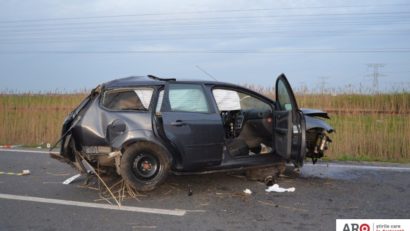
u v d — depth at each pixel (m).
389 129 9.05
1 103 12.41
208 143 5.49
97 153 5.31
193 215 4.58
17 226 4.24
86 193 5.52
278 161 5.96
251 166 5.79
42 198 5.27
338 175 6.58
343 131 9.13
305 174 6.64
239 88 6.13
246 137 6.25
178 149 5.35
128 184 5.29
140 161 5.32
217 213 4.65
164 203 5.04
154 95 5.50
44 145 10.32
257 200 5.16
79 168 5.61
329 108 11.17
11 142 10.86
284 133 5.61
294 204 4.99
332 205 4.95
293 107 5.56
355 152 8.76
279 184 5.98
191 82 5.71
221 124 5.60
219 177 6.32
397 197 5.28
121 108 5.44
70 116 5.67
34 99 13.23
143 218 4.48
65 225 4.27
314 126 6.02
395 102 10.80
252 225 4.26
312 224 4.29
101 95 5.45
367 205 4.94
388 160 8.26
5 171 6.95
